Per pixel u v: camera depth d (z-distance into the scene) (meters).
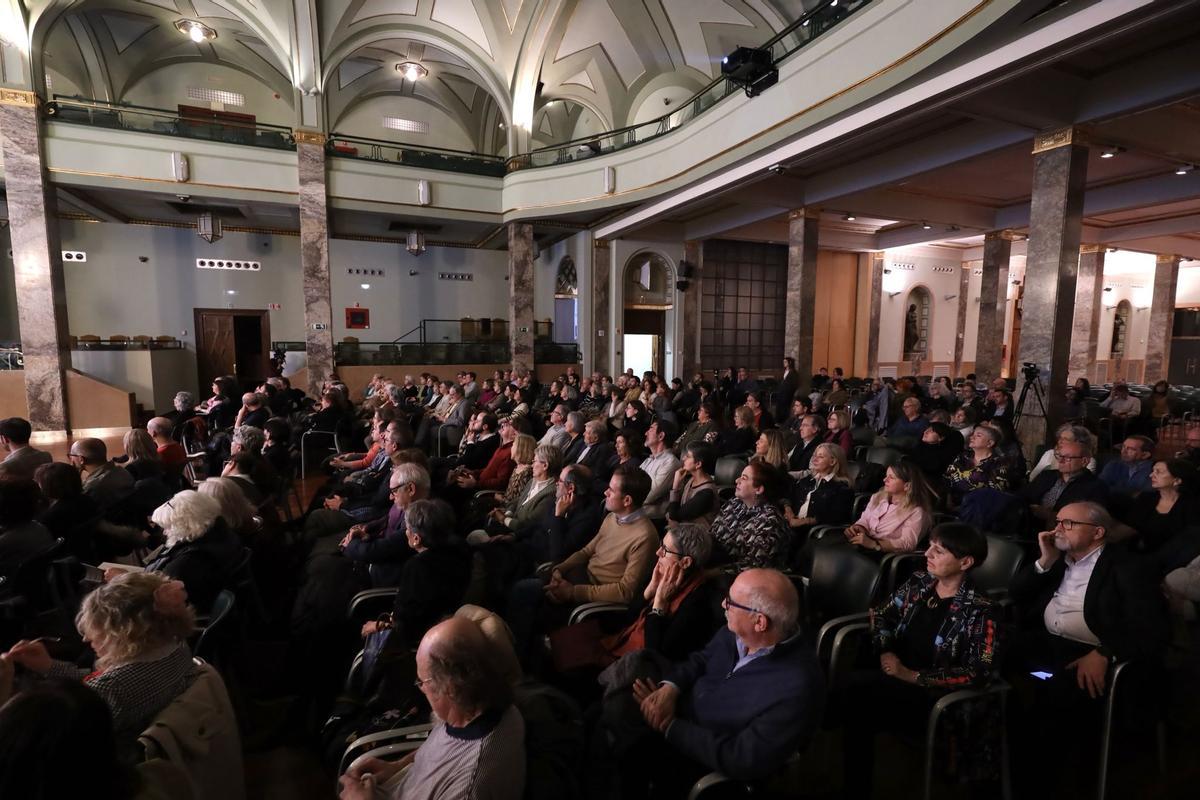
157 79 12.71
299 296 14.05
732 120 7.75
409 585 2.11
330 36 10.36
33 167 8.82
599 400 8.34
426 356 12.43
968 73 4.87
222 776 1.52
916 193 10.02
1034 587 2.34
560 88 12.80
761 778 1.52
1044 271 6.15
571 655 2.11
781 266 14.95
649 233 13.13
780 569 2.51
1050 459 4.09
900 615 2.02
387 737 1.62
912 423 5.61
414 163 11.43
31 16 8.74
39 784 0.82
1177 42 5.05
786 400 8.79
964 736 1.77
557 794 1.38
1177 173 8.24
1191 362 17.50
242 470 3.39
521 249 12.09
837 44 5.89
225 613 2.04
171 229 12.98
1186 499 2.85
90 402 9.49
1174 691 2.07
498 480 4.44
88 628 1.42
